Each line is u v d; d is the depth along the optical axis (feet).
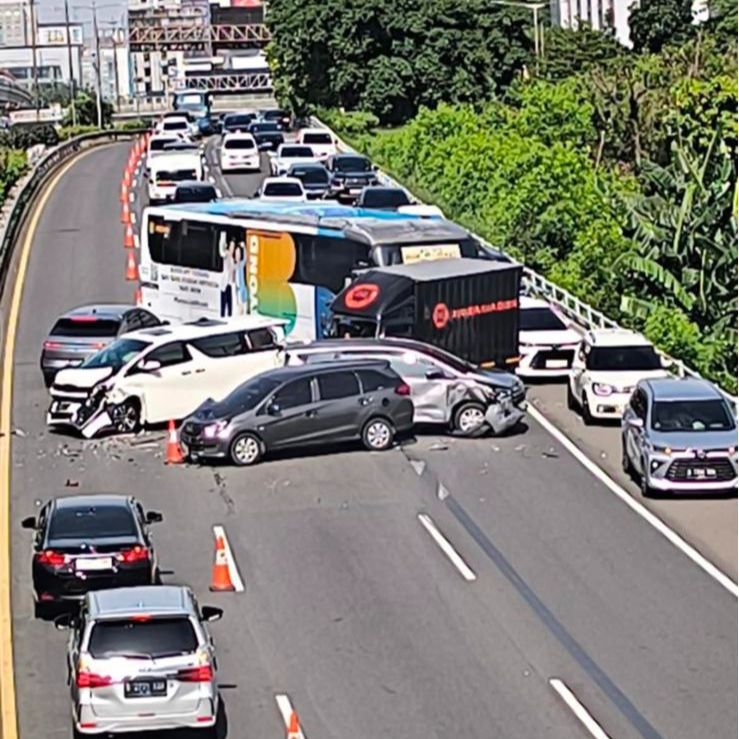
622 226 384.88
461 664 172.96
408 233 307.17
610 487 238.68
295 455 253.85
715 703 162.20
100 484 240.12
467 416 264.31
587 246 380.78
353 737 154.20
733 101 417.08
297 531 217.36
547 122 545.44
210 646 150.51
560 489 237.04
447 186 490.08
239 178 580.71
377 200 446.60
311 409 252.21
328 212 327.67
